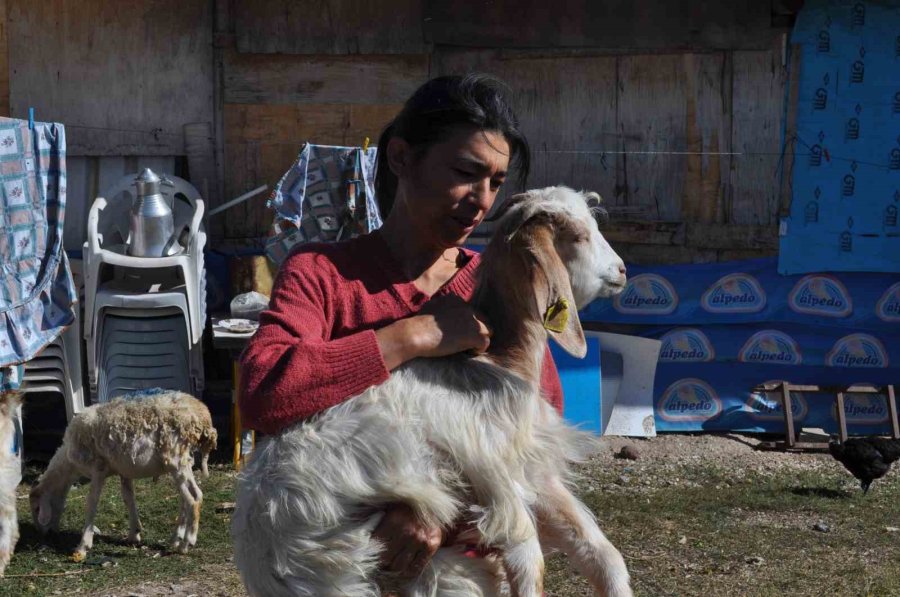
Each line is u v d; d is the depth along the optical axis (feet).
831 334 30.01
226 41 29.09
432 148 7.77
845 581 18.61
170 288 26.30
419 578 7.65
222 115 29.32
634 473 26.02
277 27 28.99
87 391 27.25
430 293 8.14
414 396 7.66
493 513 7.66
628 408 29.27
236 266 27.73
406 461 7.41
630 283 29.84
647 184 30.04
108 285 26.27
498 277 8.17
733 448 28.68
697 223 29.91
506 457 7.79
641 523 21.94
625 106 29.84
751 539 21.09
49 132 24.16
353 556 7.26
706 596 17.78
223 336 25.39
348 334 7.77
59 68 28.55
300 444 7.42
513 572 7.77
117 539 21.01
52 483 20.88
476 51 29.78
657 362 29.78
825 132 29.35
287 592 7.34
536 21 29.40
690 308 29.89
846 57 29.14
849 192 29.45
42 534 21.01
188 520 20.21
